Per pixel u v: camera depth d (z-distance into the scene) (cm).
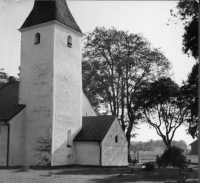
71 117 2722
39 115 2559
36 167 2467
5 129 2459
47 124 2508
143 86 3962
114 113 3912
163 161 1828
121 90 3897
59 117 2575
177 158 1803
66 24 2723
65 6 2834
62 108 2622
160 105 3681
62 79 2653
